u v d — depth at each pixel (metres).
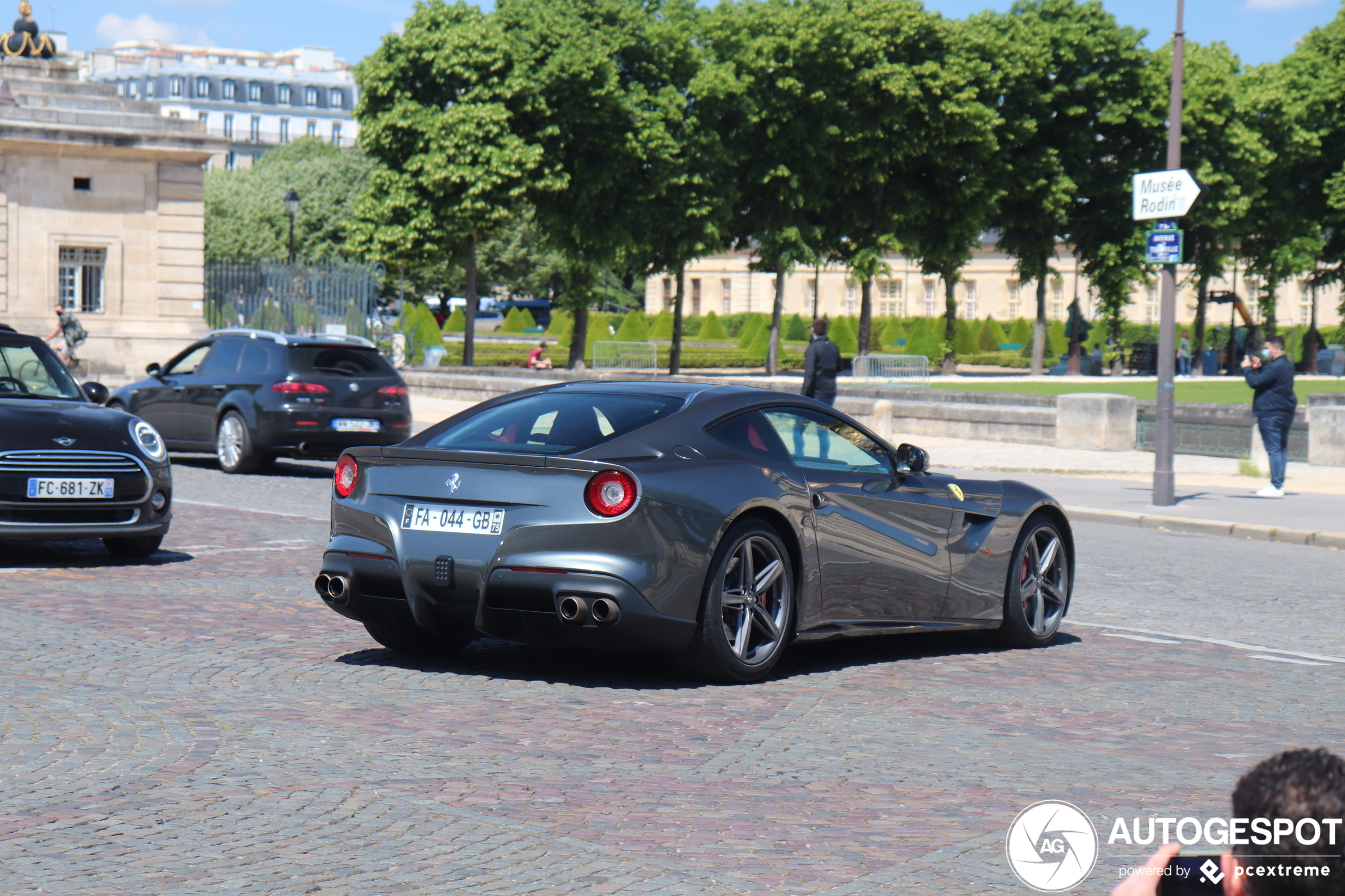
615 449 6.74
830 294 102.81
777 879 4.11
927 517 7.75
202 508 14.16
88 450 10.14
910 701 6.68
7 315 38.78
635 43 47.00
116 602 8.82
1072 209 54.50
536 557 6.51
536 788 5.05
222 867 4.12
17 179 38.75
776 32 47.66
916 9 48.22
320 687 6.67
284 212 79.81
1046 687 7.12
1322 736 6.15
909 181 50.53
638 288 109.69
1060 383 46.69
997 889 4.07
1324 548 14.26
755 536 6.90
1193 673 7.58
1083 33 50.84
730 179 49.34
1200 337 56.81
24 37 40.59
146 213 40.44
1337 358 61.47
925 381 46.66
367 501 7.02
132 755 5.36
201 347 18.78
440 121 44.94
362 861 4.20
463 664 7.31
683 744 5.74
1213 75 52.34
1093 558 12.81
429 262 47.03
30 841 4.33
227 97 141.25
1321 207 59.31
